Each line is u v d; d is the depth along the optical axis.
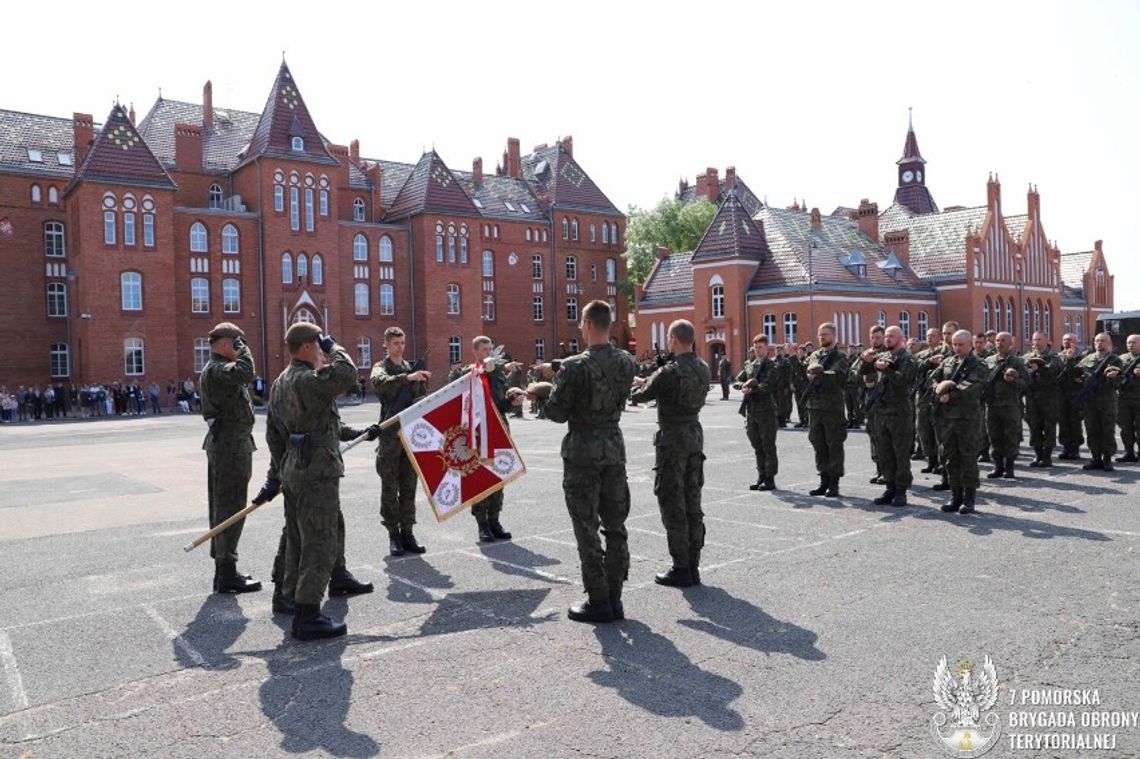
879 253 59.12
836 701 4.84
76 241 46.59
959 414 10.34
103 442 25.25
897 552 8.45
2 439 27.50
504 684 5.23
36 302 48.16
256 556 8.98
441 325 59.03
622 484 6.58
